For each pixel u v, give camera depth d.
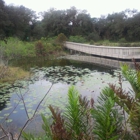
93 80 8.01
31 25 31.52
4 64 8.95
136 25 30.30
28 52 19.84
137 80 2.14
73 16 34.72
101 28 37.25
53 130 1.50
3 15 24.75
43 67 12.71
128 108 2.08
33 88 6.95
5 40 19.30
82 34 34.41
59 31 33.62
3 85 7.46
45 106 4.91
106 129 1.63
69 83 7.63
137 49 14.00
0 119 4.25
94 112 1.73
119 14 35.72
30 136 1.67
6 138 3.13
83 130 1.77
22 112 4.63
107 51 16.44
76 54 22.98
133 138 2.01
